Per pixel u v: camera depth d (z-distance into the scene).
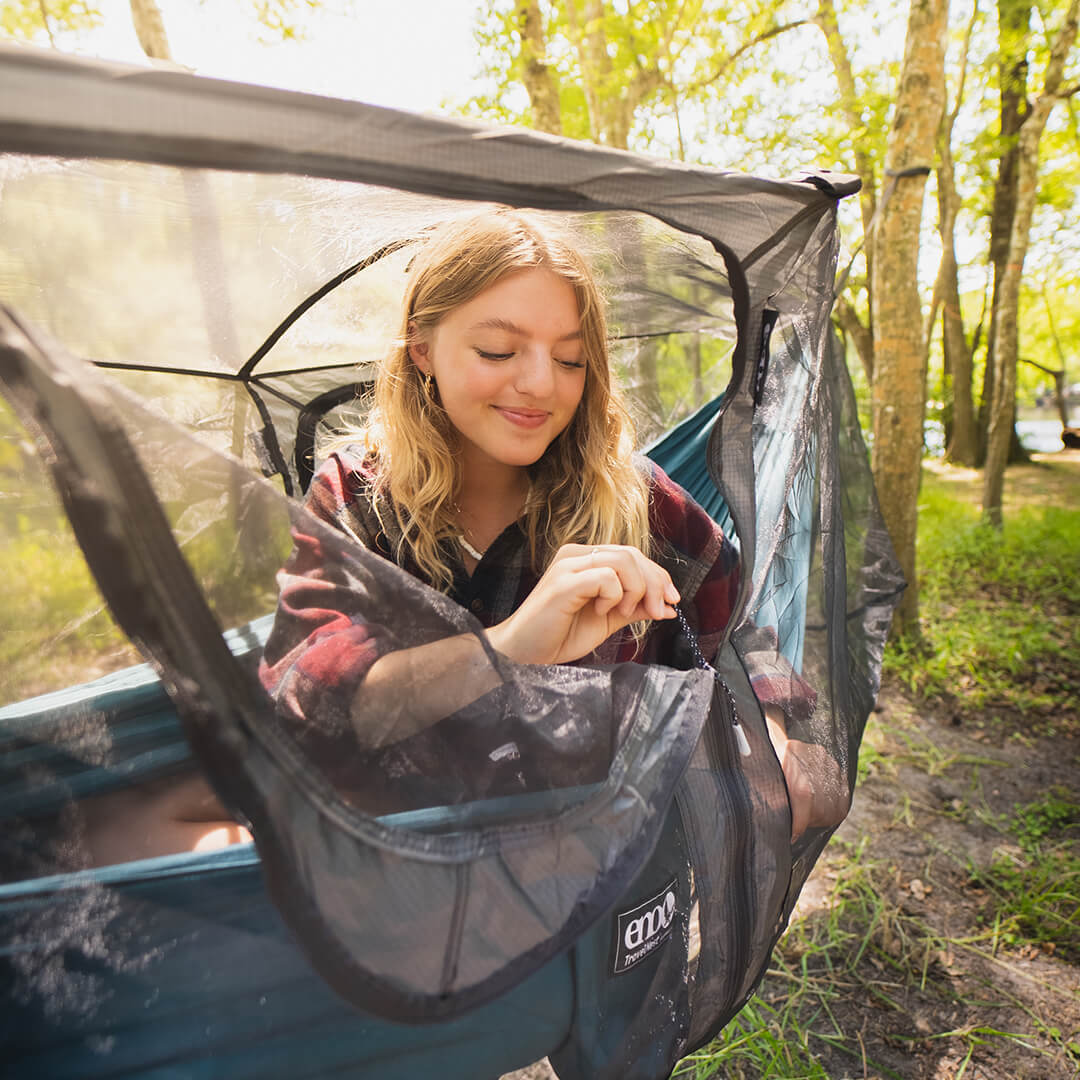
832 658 1.24
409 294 1.06
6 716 0.75
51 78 0.50
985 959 1.72
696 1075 1.44
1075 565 4.52
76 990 0.65
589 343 1.04
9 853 0.68
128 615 0.55
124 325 1.18
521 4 3.30
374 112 0.62
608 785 0.73
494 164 0.68
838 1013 1.59
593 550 0.86
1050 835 2.14
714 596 1.20
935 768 2.47
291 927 0.59
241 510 0.68
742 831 0.96
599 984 0.85
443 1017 0.62
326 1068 0.74
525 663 0.80
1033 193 4.72
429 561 1.08
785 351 1.23
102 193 0.90
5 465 0.85
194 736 0.57
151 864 0.67
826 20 5.11
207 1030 0.69
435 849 0.65
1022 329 17.14
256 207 0.98
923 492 7.54
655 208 0.79
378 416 1.17
